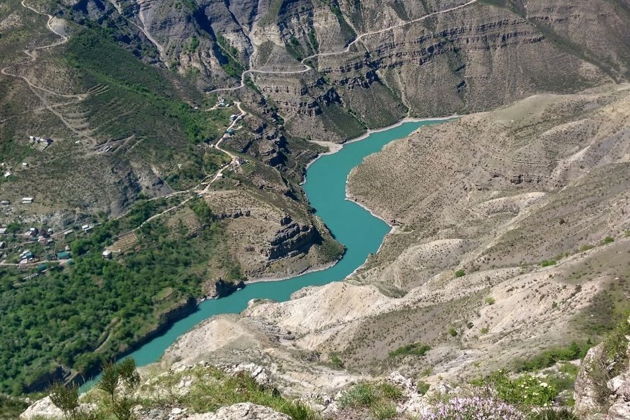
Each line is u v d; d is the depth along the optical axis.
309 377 115.50
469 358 108.69
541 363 88.25
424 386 62.81
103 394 49.19
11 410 55.88
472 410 36.59
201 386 51.19
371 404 48.72
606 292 118.44
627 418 35.81
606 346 41.78
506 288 138.88
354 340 145.38
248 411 40.88
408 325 143.75
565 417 38.19
